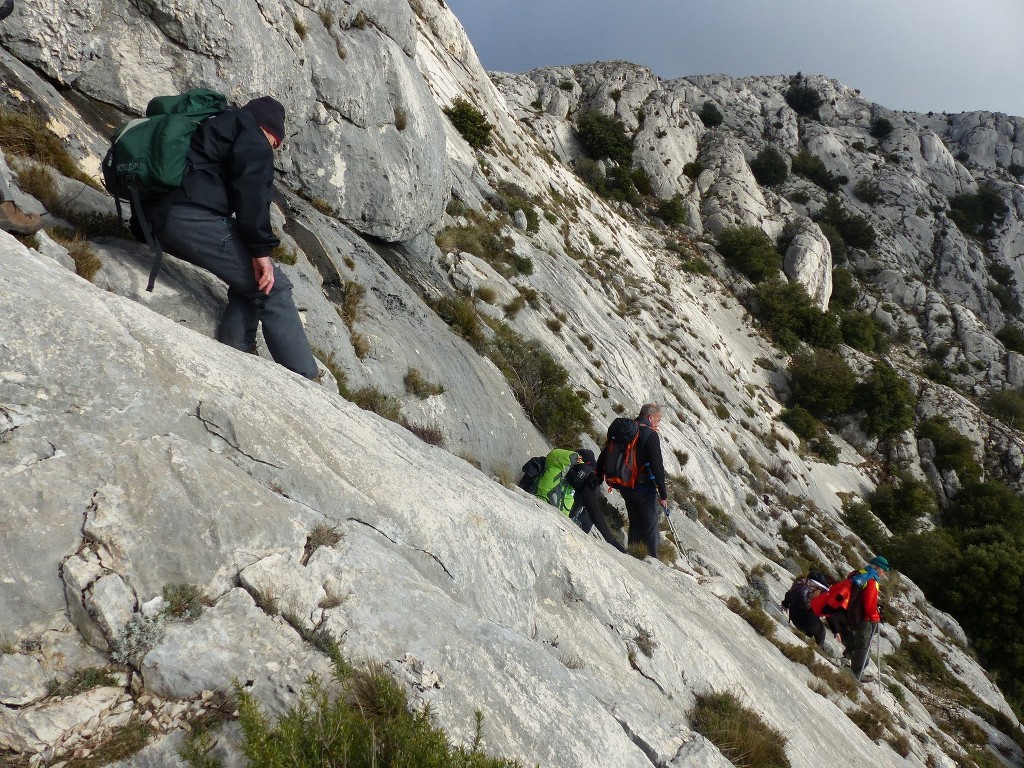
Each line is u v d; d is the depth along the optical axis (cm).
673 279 3628
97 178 556
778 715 533
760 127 7025
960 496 3656
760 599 1203
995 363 5044
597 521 830
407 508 369
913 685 1523
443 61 2745
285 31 867
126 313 334
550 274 1870
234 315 455
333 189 995
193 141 393
